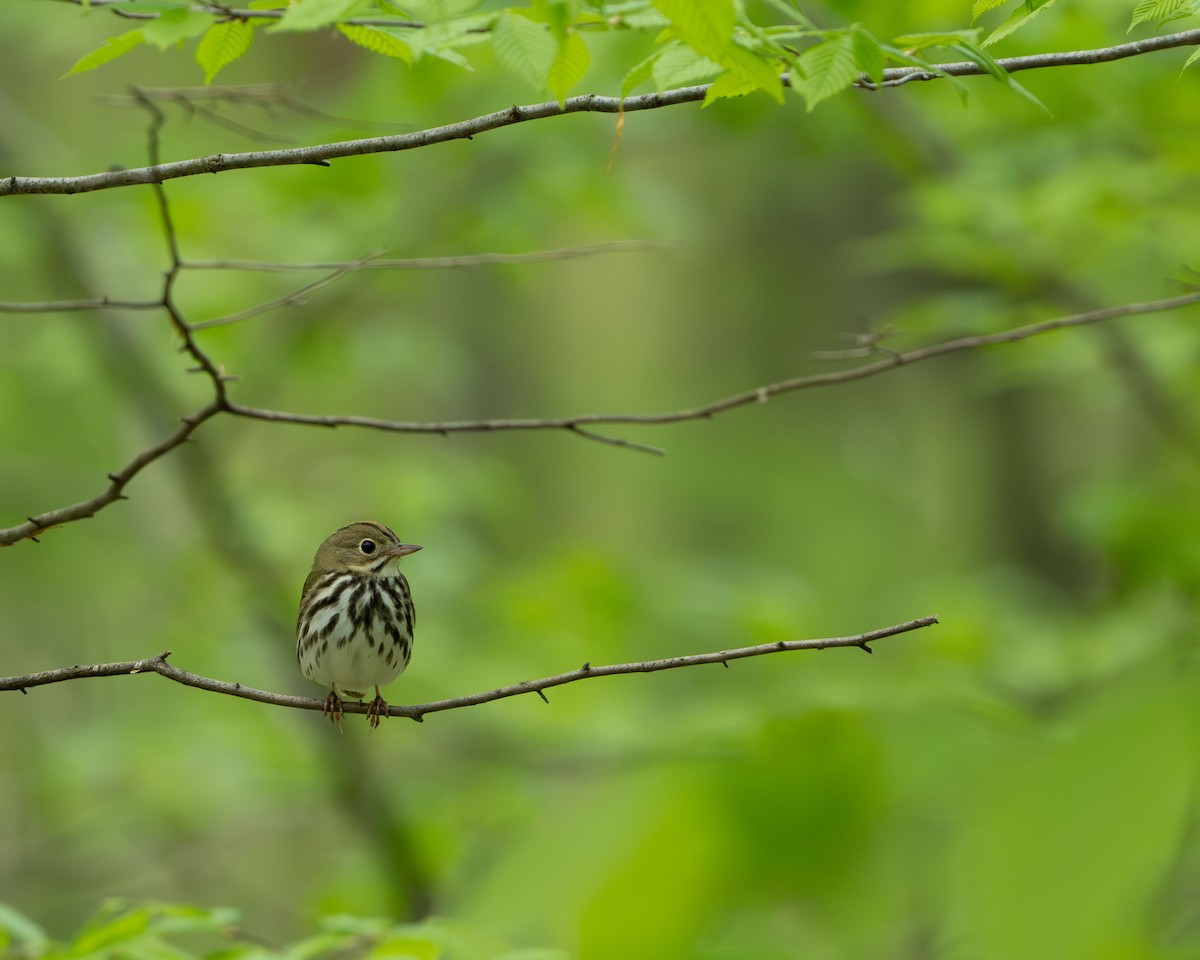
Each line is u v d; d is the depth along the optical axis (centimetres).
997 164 1233
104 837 1582
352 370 1516
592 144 1364
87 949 630
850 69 484
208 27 497
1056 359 1277
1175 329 1227
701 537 2722
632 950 342
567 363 2880
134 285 1520
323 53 1608
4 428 1759
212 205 1394
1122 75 1109
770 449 2778
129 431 1705
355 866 1420
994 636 1230
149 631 1744
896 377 2703
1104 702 326
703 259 2428
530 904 348
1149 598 1077
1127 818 297
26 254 1473
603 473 2830
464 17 491
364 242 1359
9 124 1490
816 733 418
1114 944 299
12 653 2164
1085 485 1534
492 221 1328
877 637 574
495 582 1495
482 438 2162
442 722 1427
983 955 293
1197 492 1199
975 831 312
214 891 1694
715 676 1318
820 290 2523
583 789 374
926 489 2603
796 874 368
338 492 1616
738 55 452
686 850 356
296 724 1439
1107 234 1190
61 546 1739
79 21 1388
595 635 1320
